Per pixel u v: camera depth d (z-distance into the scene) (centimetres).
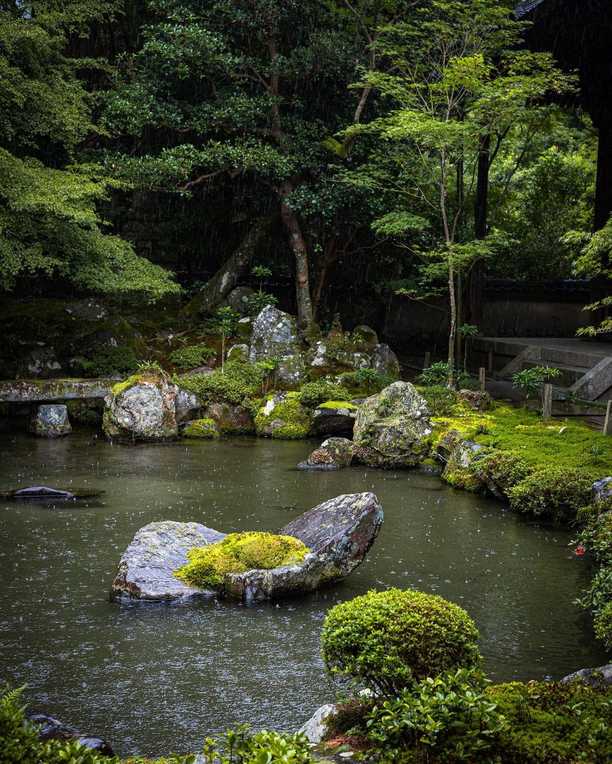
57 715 570
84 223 1792
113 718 567
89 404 1838
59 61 2109
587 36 1859
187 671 641
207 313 2242
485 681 436
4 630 717
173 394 1733
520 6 1939
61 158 2114
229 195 2427
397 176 2156
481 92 1730
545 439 1377
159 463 1446
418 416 1522
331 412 1712
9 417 1902
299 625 739
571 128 3262
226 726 557
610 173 2225
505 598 823
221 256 2525
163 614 762
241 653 677
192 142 2325
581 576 897
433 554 965
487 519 1130
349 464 1482
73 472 1356
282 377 1925
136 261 1931
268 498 1203
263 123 2223
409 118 1744
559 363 2041
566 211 2783
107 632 717
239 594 801
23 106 1820
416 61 1923
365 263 2492
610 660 678
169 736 544
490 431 1450
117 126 2120
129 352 1975
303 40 2170
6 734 366
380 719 406
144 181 2064
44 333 1988
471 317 2447
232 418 1803
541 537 1051
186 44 2038
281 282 2492
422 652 446
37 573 866
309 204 2130
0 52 1828
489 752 384
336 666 482
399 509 1172
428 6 2050
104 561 907
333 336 2069
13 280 1783
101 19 2078
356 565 859
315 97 2205
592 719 411
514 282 2628
